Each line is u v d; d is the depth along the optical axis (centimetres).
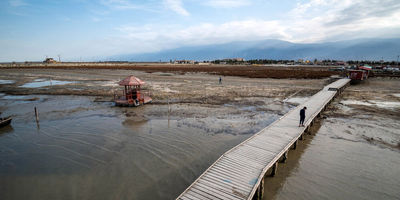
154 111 2064
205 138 1402
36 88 3506
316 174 1023
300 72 7094
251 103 2448
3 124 1611
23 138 1406
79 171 1013
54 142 1343
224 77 5594
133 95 2342
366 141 1384
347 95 3034
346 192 879
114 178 958
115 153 1193
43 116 1894
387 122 1761
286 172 1054
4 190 873
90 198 826
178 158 1136
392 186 914
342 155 1204
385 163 1105
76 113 1995
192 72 7412
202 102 2478
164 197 831
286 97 2825
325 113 2073
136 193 855
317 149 1294
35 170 1021
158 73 6956
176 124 1677
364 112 2078
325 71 7581
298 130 1418
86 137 1420
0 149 1246
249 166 952
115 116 1898
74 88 3541
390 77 5253
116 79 5053
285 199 848
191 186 810
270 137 1298
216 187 804
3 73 6500
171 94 2975
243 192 774
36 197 830
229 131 1533
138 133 1487
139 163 1086
